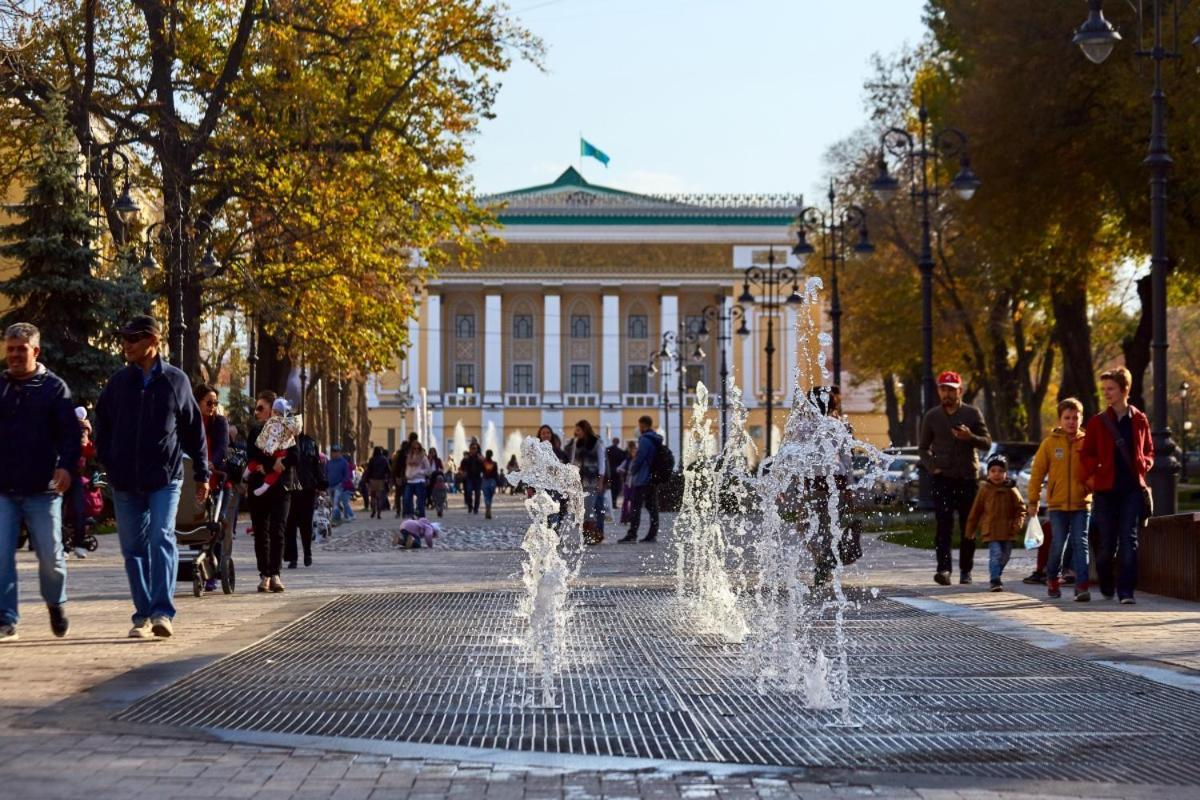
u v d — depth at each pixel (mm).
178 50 36531
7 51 31641
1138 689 10352
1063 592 18078
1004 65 40719
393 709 9398
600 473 31250
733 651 12562
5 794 6730
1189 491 51812
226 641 12719
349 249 39406
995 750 8148
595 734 8562
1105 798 6879
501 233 125750
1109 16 38781
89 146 36344
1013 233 42500
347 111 39844
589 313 129750
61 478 12672
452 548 31266
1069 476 17188
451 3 40469
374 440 125500
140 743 8039
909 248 57438
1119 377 16734
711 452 23656
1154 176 22625
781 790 7047
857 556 18797
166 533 12969
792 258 125875
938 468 19141
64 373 37344
